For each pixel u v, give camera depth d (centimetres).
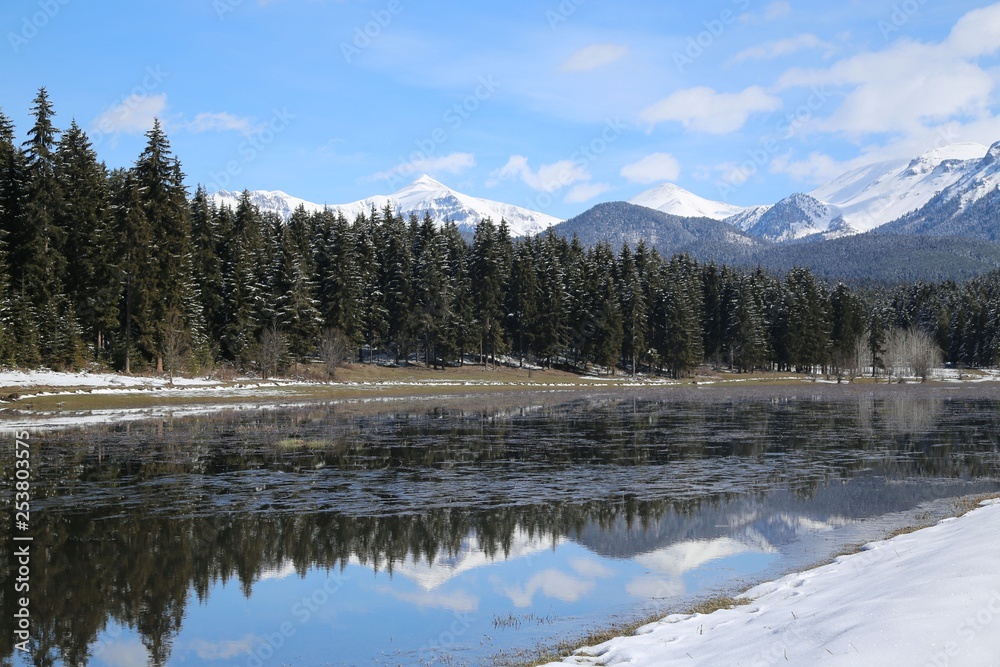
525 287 10062
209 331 7256
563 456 3281
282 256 7900
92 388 5375
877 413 5694
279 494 2431
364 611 1384
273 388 6881
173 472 2814
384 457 3212
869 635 817
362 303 8794
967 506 2152
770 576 1512
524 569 1628
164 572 1636
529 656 1120
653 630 1115
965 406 6519
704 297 12462
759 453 3394
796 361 12219
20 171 5856
